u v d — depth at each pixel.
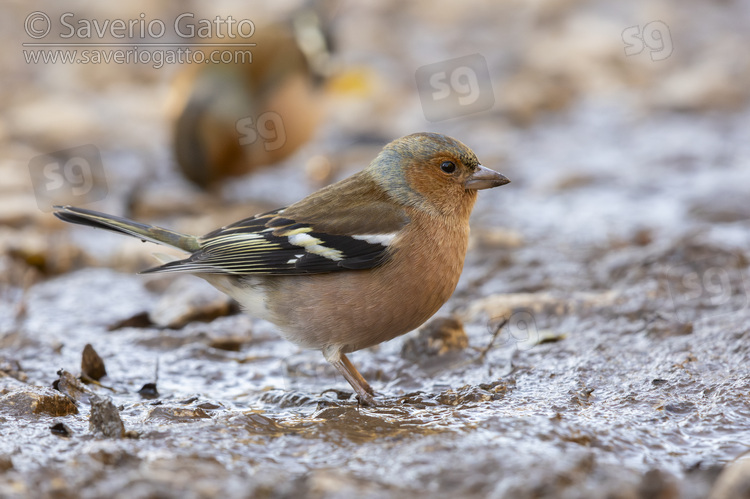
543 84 24.66
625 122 22.72
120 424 6.88
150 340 10.34
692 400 7.76
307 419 7.56
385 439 6.90
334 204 8.68
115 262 13.86
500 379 8.48
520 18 29.66
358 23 28.83
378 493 5.55
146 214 16.47
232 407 8.24
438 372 9.14
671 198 16.83
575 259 13.16
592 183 17.89
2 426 7.11
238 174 17.00
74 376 8.60
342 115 22.94
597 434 6.86
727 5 31.61
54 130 20.64
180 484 5.66
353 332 8.41
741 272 11.84
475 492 5.61
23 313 11.37
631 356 9.02
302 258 8.30
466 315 10.96
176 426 7.16
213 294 11.58
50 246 13.89
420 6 31.02
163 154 20.45
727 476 5.51
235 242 8.71
